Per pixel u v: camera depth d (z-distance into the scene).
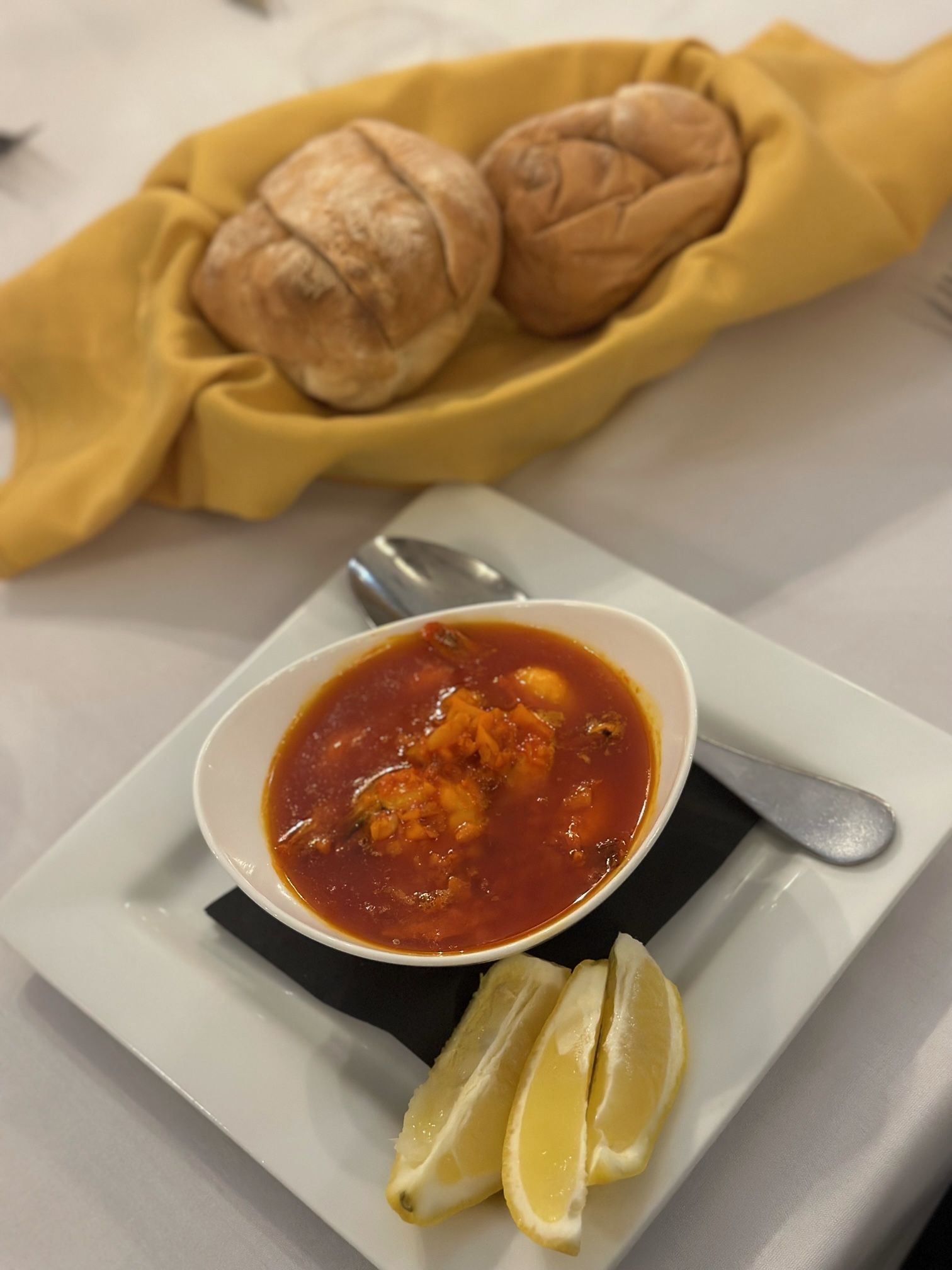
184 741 0.33
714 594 0.37
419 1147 0.24
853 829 0.28
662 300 0.39
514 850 0.28
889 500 0.38
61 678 0.39
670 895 0.28
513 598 0.35
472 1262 0.23
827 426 0.41
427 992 0.27
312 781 0.30
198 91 0.57
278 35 0.58
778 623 0.36
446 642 0.31
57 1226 0.27
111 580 0.42
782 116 0.40
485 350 0.43
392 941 0.27
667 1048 0.25
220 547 0.42
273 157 0.46
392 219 0.38
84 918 0.30
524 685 0.31
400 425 0.38
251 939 0.29
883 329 0.43
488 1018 0.26
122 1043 0.28
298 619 0.36
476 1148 0.24
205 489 0.42
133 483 0.41
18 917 0.30
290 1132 0.26
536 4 0.56
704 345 0.43
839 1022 0.27
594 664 0.31
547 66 0.47
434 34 0.56
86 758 0.37
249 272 0.40
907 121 0.43
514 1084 0.24
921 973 0.28
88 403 0.45
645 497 0.40
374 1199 0.24
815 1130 0.25
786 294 0.41
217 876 0.32
